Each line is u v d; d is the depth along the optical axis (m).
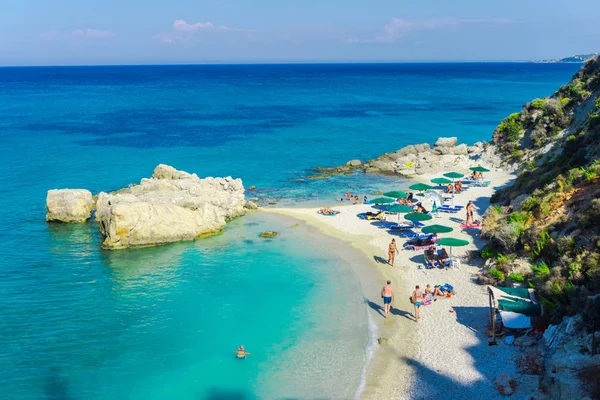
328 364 24.80
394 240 39.19
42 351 26.05
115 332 27.95
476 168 58.28
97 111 140.38
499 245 34.53
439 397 21.73
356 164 71.44
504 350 24.17
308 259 38.25
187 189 49.88
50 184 61.72
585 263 25.53
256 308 30.62
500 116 125.94
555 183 38.69
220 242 42.25
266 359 25.36
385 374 23.78
